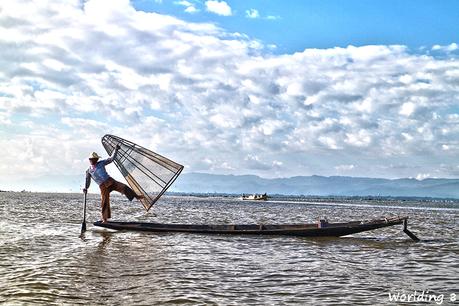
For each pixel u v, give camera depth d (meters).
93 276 12.66
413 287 12.46
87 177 23.39
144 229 23.64
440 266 15.98
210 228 24.42
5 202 66.31
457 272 14.87
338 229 23.77
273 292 11.51
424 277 13.93
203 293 11.17
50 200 86.12
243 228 24.61
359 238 24.47
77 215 37.97
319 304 10.49
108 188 23.31
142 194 24.30
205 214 48.19
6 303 9.86
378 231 29.34
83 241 19.77
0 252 16.19
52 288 11.20
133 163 24.34
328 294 11.44
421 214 67.69
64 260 14.90
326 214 58.34
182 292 11.19
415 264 16.30
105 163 23.31
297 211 66.06
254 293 11.36
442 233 29.69
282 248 19.66
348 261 16.64
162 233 23.47
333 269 14.88
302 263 15.91
